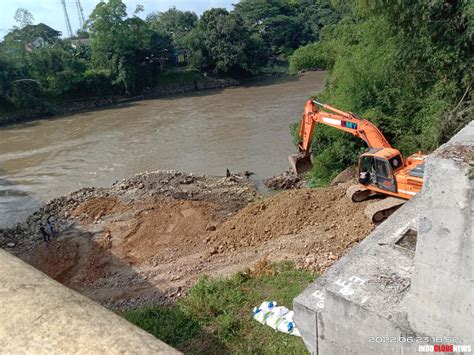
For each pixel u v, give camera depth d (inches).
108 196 735.1
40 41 2356.1
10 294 103.3
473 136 159.2
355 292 197.5
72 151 1114.7
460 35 541.0
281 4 2854.3
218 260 460.4
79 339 87.4
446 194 141.9
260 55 2261.3
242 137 1105.4
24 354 85.7
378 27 661.3
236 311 344.2
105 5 1913.1
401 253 221.8
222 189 735.1
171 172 844.6
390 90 637.3
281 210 512.7
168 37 2338.8
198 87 2123.5
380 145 503.8
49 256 548.4
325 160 693.9
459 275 147.9
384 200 463.2
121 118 1519.4
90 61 2095.2
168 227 576.7
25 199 812.6
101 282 466.3
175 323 337.1
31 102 1681.8
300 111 1346.0
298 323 222.2
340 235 447.2
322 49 981.8
